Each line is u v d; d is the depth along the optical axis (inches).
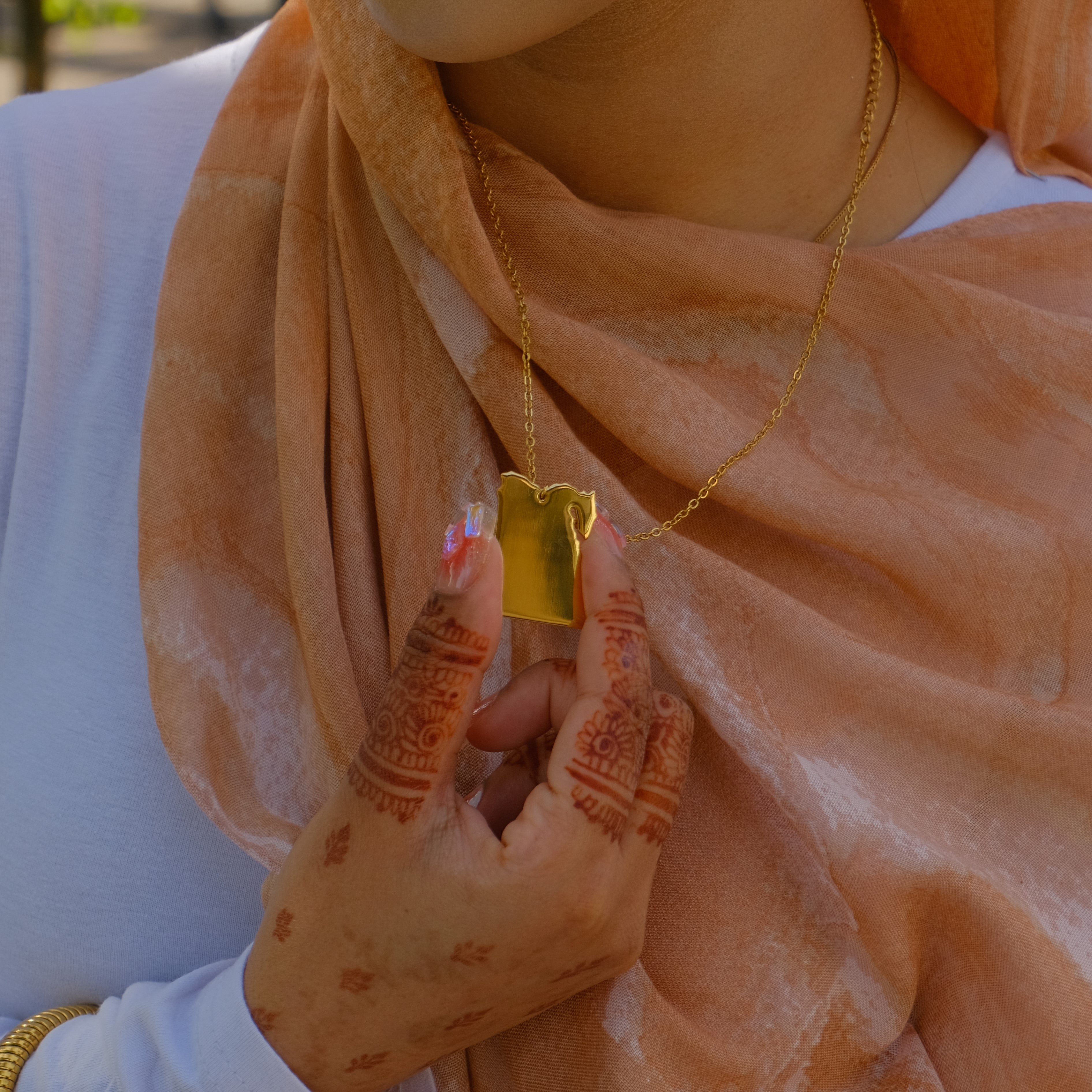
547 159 23.0
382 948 20.2
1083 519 22.7
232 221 23.3
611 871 20.4
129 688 23.0
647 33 21.7
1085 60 24.2
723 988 21.6
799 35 22.4
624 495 22.1
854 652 21.8
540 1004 20.8
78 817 22.8
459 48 20.6
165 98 24.8
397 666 21.0
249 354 23.2
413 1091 21.8
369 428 22.7
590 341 22.3
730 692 21.7
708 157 22.9
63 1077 21.6
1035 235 23.9
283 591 23.0
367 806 20.2
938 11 23.4
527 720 21.1
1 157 23.9
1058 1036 21.3
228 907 22.9
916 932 21.5
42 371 23.5
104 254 24.0
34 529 23.5
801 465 22.6
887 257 23.4
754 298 22.9
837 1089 21.5
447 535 20.2
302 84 24.0
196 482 22.8
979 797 21.9
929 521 22.3
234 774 22.4
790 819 21.6
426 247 22.6
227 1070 20.6
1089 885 21.8
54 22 142.9
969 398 23.0
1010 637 22.4
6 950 23.2
